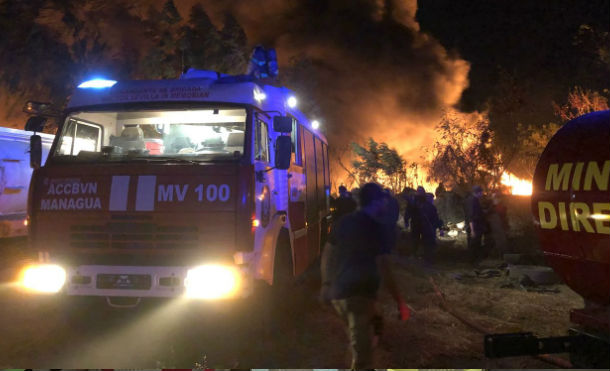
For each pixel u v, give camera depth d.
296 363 4.89
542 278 8.24
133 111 6.21
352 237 3.90
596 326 4.23
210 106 6.01
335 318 6.37
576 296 7.55
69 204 5.56
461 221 17.12
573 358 4.44
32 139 6.11
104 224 5.47
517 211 14.65
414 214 10.84
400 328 5.92
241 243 5.28
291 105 8.02
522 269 8.41
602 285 4.13
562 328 5.94
